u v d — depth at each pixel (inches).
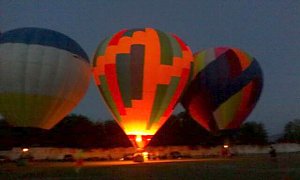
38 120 1576.0
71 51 1585.9
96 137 2578.7
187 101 1931.6
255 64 1935.3
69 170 1246.3
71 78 1574.8
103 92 1648.6
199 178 917.2
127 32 1654.8
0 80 1521.9
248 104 1919.3
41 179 936.3
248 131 3053.6
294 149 3186.5
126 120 1624.0
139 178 927.7
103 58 1628.9
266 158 1989.4
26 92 1515.7
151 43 1604.3
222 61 1873.8
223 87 1860.2
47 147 2453.2
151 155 2363.4
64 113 1625.2
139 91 1579.7
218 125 1941.4
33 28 1589.6
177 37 1705.2
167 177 946.7
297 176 931.3
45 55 1523.1
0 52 1529.3
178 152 2468.0
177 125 2623.0
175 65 1608.0
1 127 2246.6
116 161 1966.0
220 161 1695.4
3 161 2096.5
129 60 1578.5
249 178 897.5
